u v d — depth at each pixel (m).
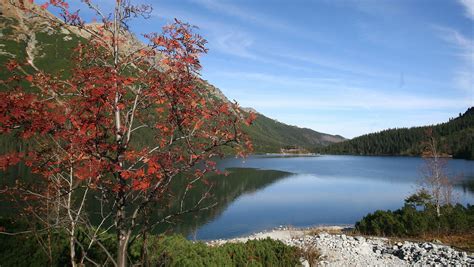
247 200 47.78
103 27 5.39
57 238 9.16
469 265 13.69
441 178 30.58
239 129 5.02
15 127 4.06
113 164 4.48
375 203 46.47
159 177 4.81
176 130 5.19
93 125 4.25
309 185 65.44
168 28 4.79
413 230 24.16
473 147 138.38
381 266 14.95
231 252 11.77
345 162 147.12
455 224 24.09
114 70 4.57
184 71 4.71
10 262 8.32
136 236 5.75
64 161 5.08
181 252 10.14
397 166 118.25
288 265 12.38
